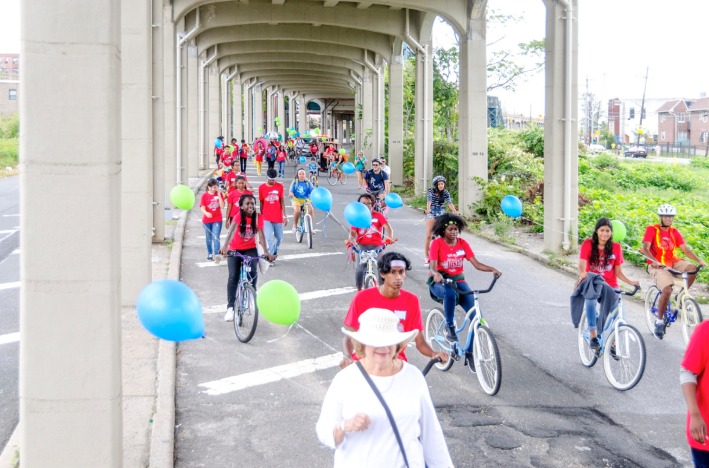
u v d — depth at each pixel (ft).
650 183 103.96
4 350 27.07
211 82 132.87
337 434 10.49
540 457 18.40
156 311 13.58
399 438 10.49
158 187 48.44
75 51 13.93
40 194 13.99
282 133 225.97
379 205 61.52
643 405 22.22
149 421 19.83
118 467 14.71
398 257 16.62
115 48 14.29
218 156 109.50
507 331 30.66
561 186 48.32
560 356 27.30
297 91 244.22
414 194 89.45
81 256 14.12
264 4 83.92
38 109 13.89
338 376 10.94
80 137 14.01
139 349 26.43
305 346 27.68
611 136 334.85
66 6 13.83
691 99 328.90
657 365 26.30
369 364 10.87
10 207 72.18
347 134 428.97
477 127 66.28
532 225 61.00
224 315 32.01
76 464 14.29
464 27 66.08
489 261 47.57
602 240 24.44
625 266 45.24
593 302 24.40
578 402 22.41
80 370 14.21
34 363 14.14
